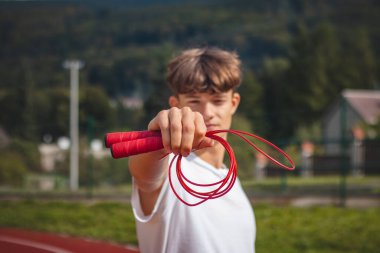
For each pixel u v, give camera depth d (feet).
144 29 654.12
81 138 77.77
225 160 44.78
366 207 43.14
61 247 26.89
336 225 31.91
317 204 44.80
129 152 5.72
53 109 217.77
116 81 457.68
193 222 7.29
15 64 333.21
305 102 251.39
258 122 55.11
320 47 267.59
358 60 287.48
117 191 54.44
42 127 74.64
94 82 461.78
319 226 31.63
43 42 557.74
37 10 625.00
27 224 32.45
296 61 256.32
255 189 53.72
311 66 253.65
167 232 7.23
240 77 8.94
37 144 75.61
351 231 30.27
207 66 8.59
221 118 8.67
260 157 54.95
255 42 583.99
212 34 639.35
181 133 5.48
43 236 29.73
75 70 129.90
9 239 28.76
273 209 39.01
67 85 308.19
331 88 261.65
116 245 27.53
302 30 263.08
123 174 71.05
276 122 54.65
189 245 7.23
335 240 27.89
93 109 223.51
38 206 40.29
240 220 7.86
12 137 73.82
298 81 254.47
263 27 625.82
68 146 81.10
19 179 72.90
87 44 586.04
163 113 5.64
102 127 56.85
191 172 7.68
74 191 53.67
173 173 7.35
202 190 7.57
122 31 643.04
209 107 8.61
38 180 74.59
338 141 47.91
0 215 35.09
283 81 261.65
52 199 49.11
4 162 71.82
